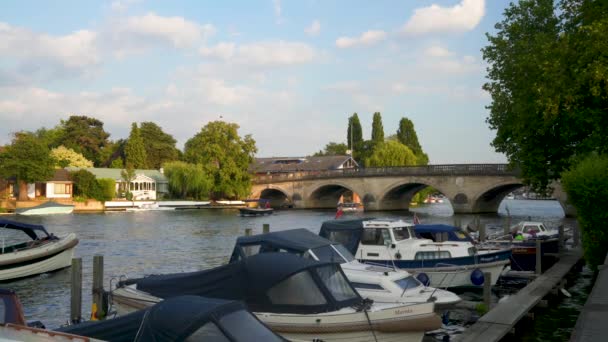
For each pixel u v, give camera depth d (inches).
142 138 4313.5
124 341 359.9
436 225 946.1
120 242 1523.1
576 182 800.9
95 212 2869.1
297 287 496.7
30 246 1035.9
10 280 938.1
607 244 787.4
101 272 661.3
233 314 353.1
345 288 519.5
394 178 2999.5
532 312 693.9
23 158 2883.9
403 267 797.9
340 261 644.7
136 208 3093.0
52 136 4746.6
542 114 1012.5
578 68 934.4
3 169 2859.3
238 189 3582.7
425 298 595.8
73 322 642.8
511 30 1120.8
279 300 494.3
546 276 875.4
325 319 486.9
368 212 3031.5
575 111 965.2
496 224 2091.5
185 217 2546.8
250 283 503.8
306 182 3491.6
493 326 575.8
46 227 1942.7
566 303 784.3
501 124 1160.2
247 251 641.6
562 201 2405.3
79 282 647.1
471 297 821.2
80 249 1373.0
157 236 1679.4
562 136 1022.4
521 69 1046.4
